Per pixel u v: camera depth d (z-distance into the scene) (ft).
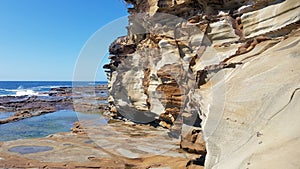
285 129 11.82
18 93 175.94
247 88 18.10
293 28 20.20
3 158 30.30
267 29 23.17
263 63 19.51
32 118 70.28
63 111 84.84
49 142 38.68
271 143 11.59
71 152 32.48
